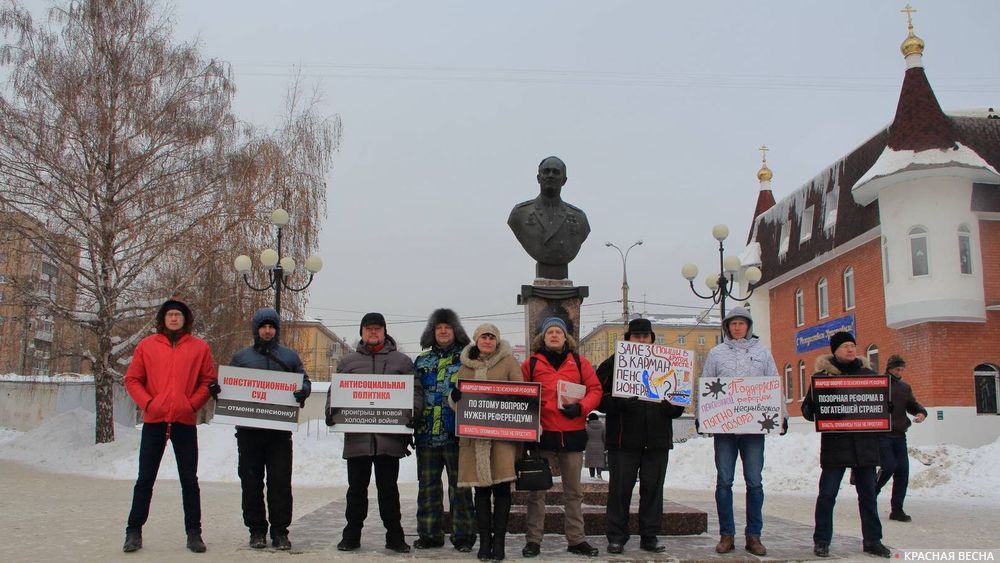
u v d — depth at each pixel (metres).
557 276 10.45
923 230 24.61
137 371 7.36
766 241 38.03
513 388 6.97
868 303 28.62
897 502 11.09
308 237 26.58
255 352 7.71
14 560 6.72
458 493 7.51
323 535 8.29
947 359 24.33
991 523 10.74
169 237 24.09
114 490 15.02
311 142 27.52
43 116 23.31
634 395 7.33
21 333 24.80
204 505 12.31
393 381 7.32
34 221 23.61
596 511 8.53
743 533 8.77
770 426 7.39
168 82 24.94
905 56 26.22
